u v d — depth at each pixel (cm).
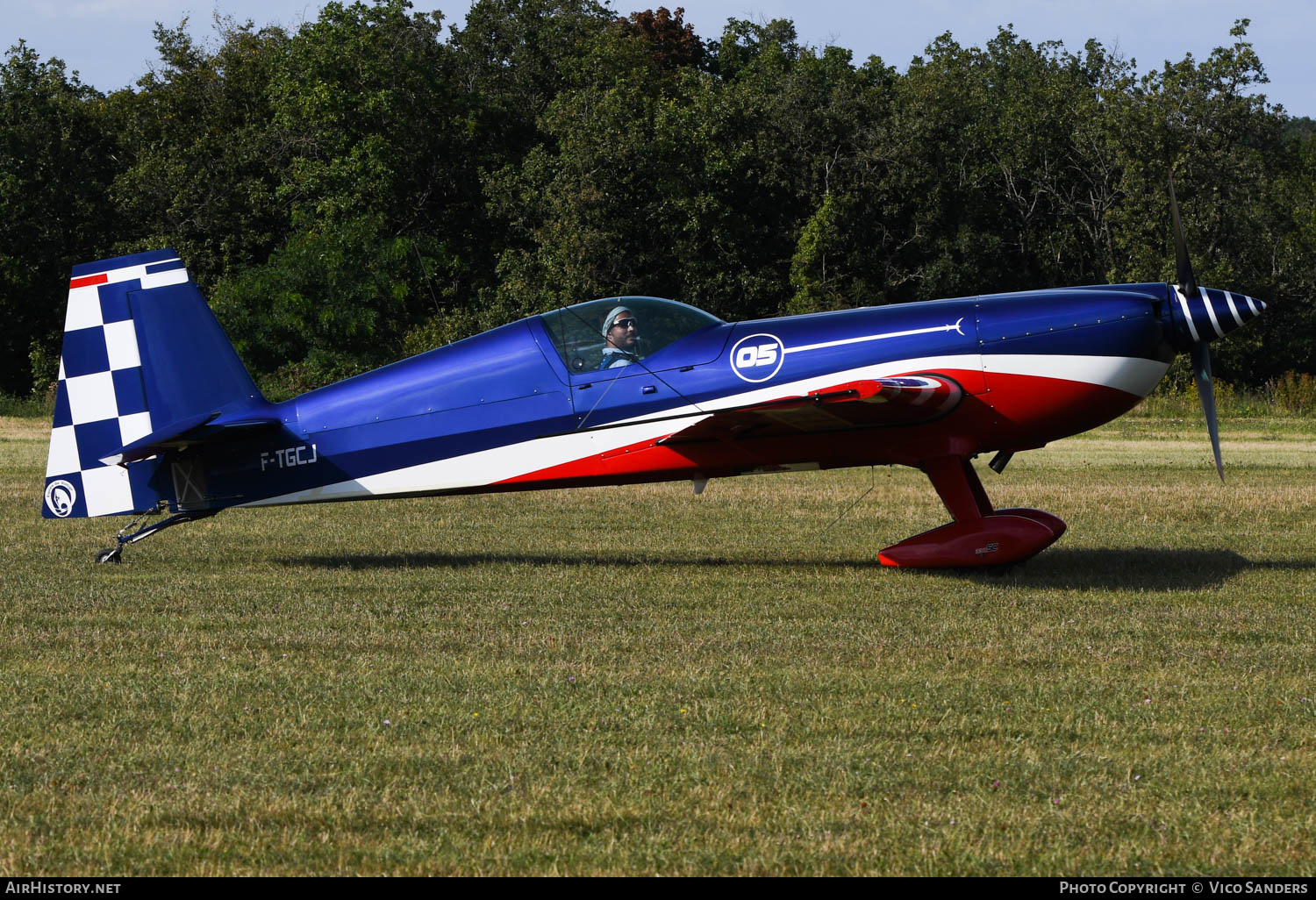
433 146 8150
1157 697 1031
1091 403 1677
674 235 7056
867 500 2664
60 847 722
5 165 7644
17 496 2680
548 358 1784
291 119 7881
